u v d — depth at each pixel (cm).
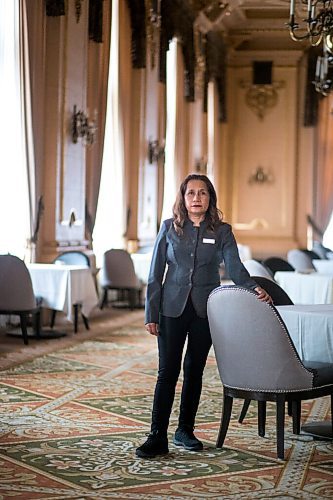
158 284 452
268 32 1734
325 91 1311
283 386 438
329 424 518
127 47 1255
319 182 1780
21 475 404
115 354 791
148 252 1305
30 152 940
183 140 1540
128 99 1262
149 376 680
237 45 1792
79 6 1044
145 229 1353
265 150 1806
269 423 525
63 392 608
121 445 464
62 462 428
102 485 391
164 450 445
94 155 1125
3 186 904
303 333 489
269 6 1591
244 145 1814
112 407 561
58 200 1021
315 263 1127
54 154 1008
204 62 1636
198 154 1650
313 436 489
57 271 865
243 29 1738
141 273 1209
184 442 459
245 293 434
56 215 1016
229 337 443
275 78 1798
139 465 425
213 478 405
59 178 1021
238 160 1816
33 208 949
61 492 379
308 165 1792
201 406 573
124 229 1253
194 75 1554
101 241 1212
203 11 1542
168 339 448
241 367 445
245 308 435
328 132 1777
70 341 867
